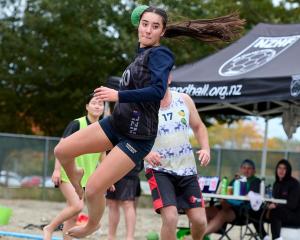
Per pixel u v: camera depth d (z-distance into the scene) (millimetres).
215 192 10883
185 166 7363
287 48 10844
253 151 19938
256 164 19844
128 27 25969
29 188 21844
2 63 27250
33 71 27203
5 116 29797
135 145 5680
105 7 25719
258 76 9969
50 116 29453
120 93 5309
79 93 27203
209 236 11469
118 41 25422
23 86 28328
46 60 27188
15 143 21828
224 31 6367
